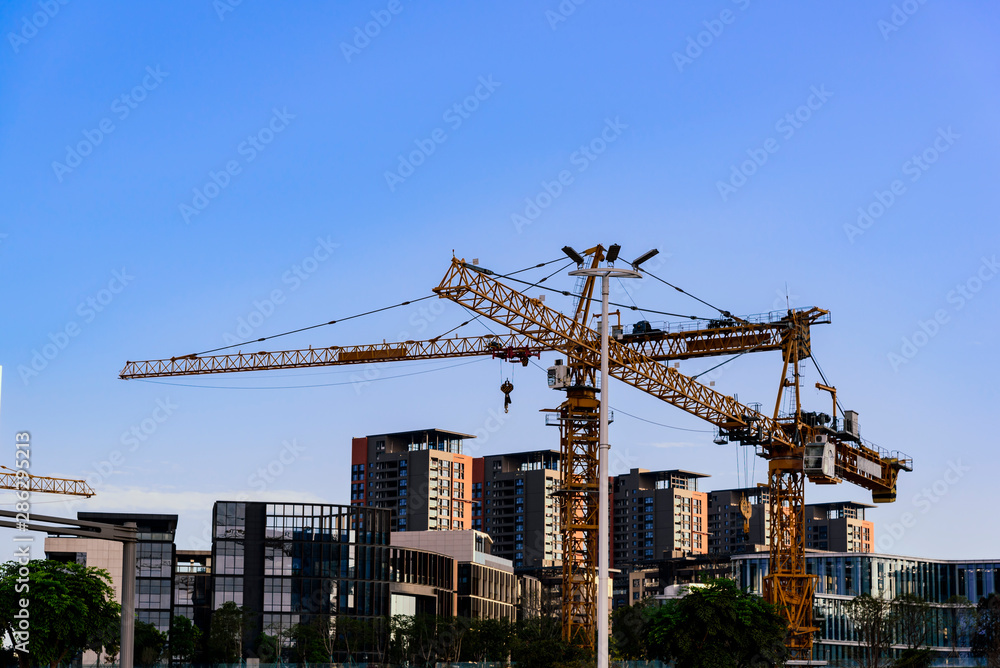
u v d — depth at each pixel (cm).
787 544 16800
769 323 15575
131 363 19838
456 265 13938
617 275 5838
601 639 5509
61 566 10962
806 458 15938
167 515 19800
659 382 14912
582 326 14488
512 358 16438
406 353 17625
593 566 16100
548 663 15450
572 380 15625
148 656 17712
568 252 10625
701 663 11575
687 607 11844
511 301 14012
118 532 6291
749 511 17088
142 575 19612
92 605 10931
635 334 15800
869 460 17500
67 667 13762
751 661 11794
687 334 15688
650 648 12194
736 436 15950
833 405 16588
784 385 15950
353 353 18212
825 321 15850
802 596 16525
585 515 16150
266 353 18850
